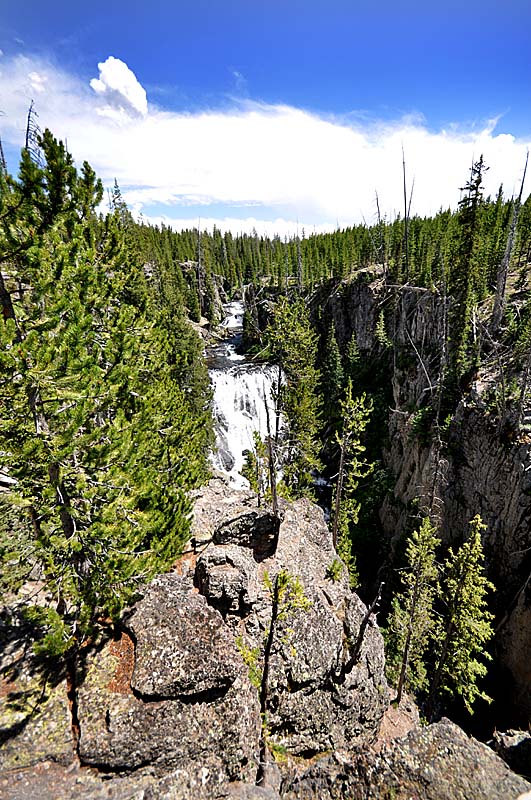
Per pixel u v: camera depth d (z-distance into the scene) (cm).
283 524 2117
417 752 909
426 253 5359
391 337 5675
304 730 1399
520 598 2605
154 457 1662
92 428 1140
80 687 980
